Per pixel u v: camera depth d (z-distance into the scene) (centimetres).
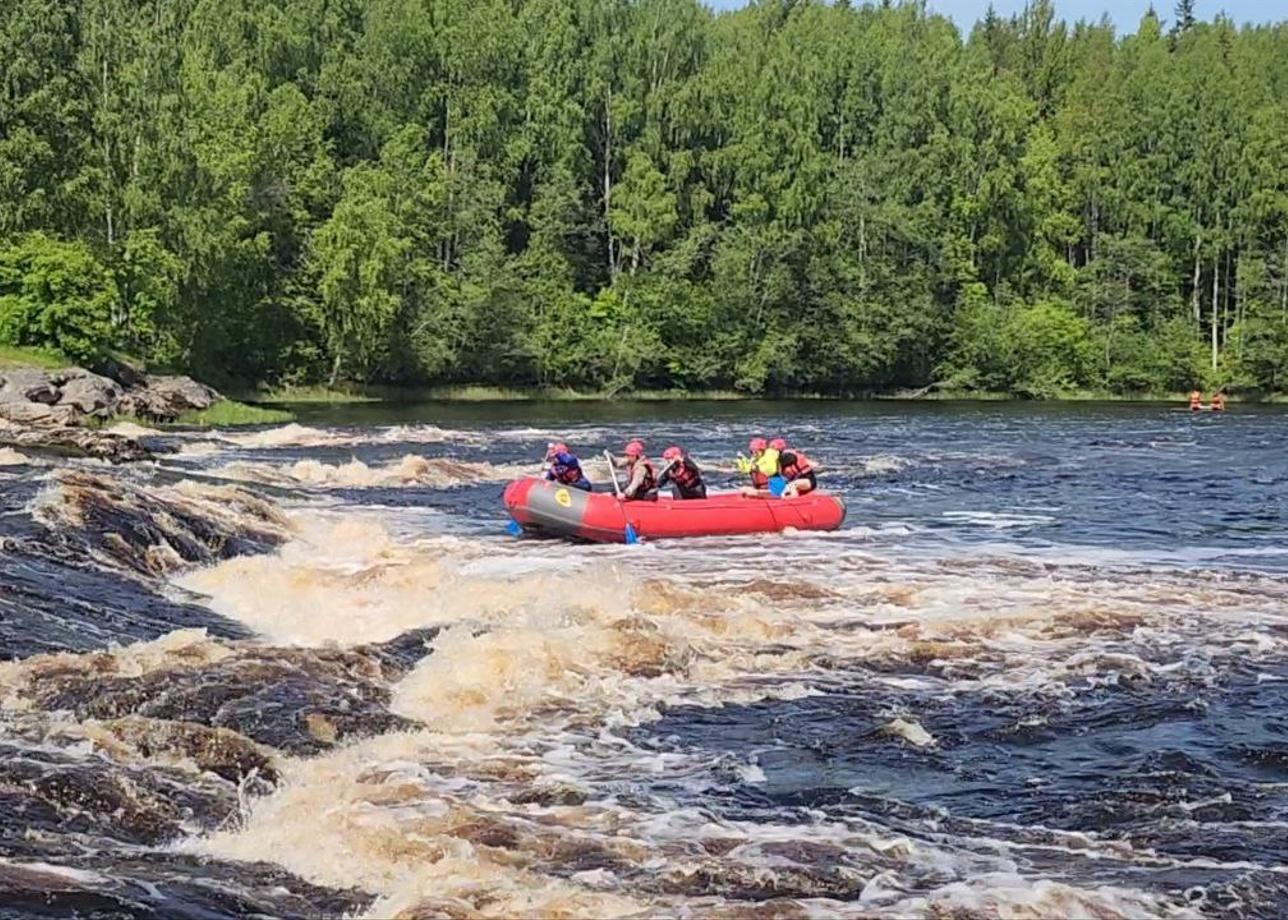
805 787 1018
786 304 8062
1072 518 2509
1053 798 1001
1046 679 1305
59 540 1622
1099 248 9119
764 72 8694
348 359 6612
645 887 809
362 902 776
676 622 1447
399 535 2214
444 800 955
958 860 870
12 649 1215
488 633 1344
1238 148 9094
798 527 2289
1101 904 795
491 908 760
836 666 1341
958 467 3484
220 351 6244
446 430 4559
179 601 1560
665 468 2333
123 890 738
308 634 1464
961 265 8700
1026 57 12219
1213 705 1234
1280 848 902
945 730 1158
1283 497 2861
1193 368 8519
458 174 7625
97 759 965
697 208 8225
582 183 8194
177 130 5881
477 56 8162
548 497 2161
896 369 8381
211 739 1017
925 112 9150
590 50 8606
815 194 8288
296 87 7444
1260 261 8781
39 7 5506
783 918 762
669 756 1081
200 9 7500
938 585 1745
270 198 6600
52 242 4900
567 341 7500
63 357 4619
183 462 3155
